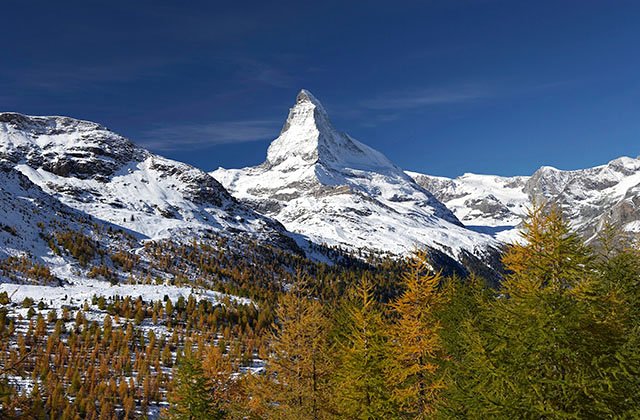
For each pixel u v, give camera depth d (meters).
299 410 28.67
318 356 30.17
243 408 36.53
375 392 25.20
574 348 16.75
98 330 115.31
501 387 17.20
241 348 118.12
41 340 105.06
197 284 195.38
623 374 15.85
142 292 150.75
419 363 28.56
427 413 25.11
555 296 17.34
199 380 40.06
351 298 39.41
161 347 116.00
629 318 20.20
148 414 86.81
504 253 22.05
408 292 31.05
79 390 89.12
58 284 163.88
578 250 18.23
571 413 15.76
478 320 24.41
